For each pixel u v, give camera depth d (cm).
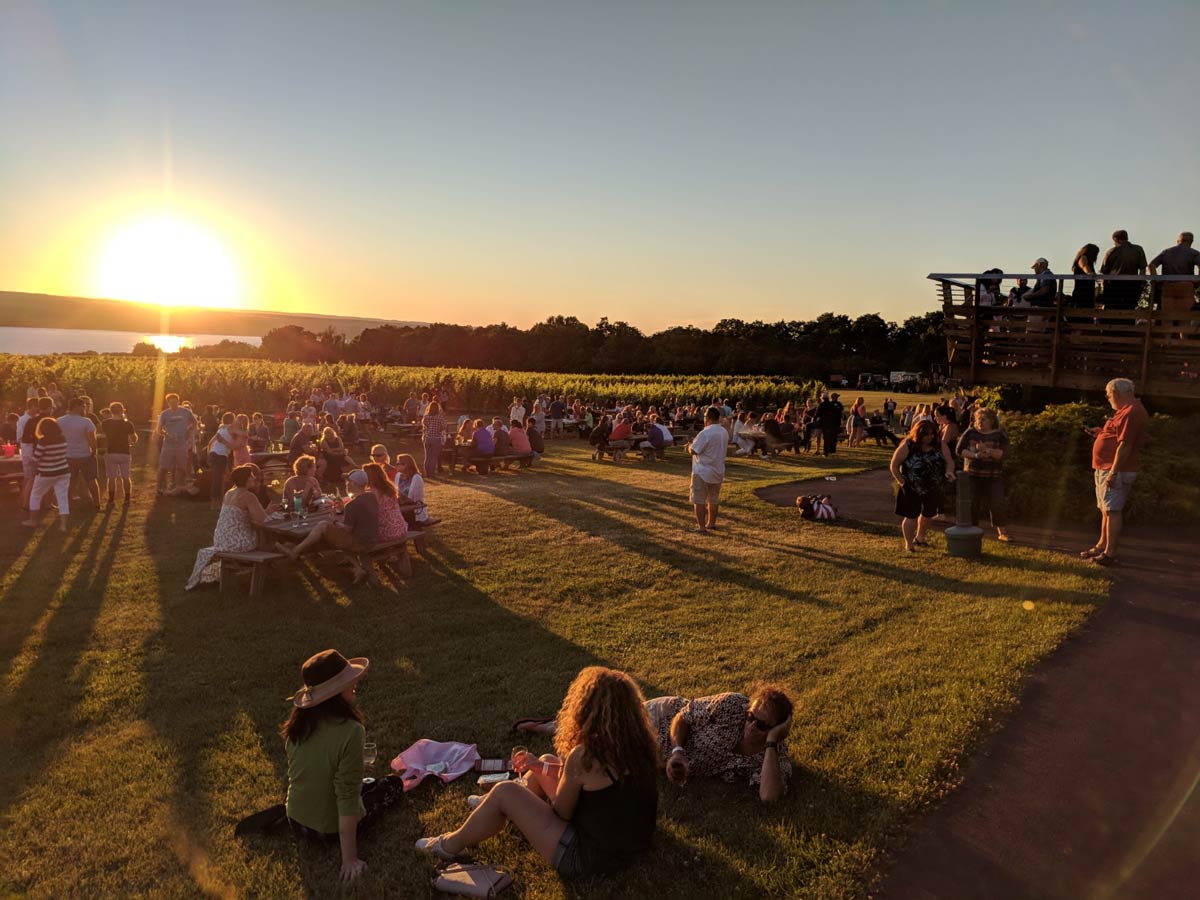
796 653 603
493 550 970
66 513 1060
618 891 333
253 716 512
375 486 837
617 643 640
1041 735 457
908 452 933
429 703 529
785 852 356
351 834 351
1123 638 606
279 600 761
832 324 10606
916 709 491
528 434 1997
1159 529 996
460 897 333
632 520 1161
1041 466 1120
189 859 362
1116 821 374
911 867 344
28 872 352
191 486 1335
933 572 829
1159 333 1078
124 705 528
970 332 1260
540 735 481
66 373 2986
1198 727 463
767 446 2139
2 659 609
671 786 417
